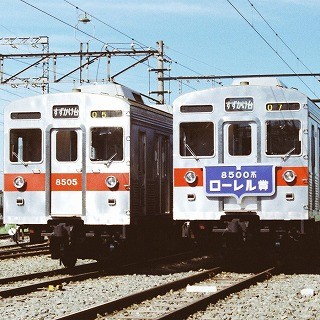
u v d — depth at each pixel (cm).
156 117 2145
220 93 1873
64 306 1321
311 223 1977
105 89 2080
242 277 1803
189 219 1870
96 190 1875
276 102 1845
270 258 2211
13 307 1308
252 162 1845
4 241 3328
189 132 1889
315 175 1955
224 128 1867
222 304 1343
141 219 1972
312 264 2164
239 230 1820
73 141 1906
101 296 1453
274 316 1211
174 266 2094
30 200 1917
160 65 3603
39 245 3006
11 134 1941
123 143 1867
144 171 2006
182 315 1189
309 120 1866
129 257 2167
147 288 1580
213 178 1856
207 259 2345
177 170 1888
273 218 1820
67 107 1909
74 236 1891
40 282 1647
